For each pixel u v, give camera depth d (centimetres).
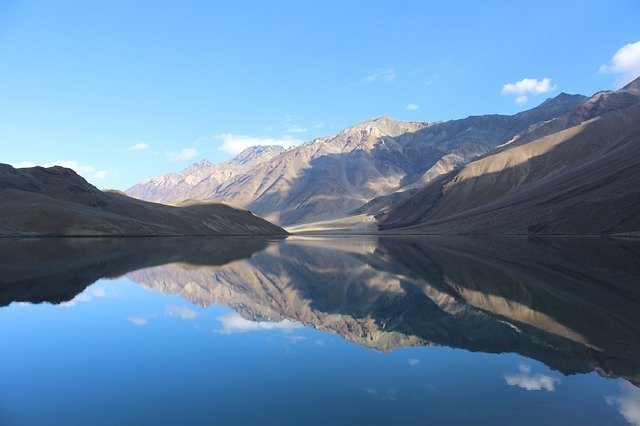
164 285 3578
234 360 1616
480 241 9038
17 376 1448
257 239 13288
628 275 3512
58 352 1717
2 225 8956
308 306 2833
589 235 8250
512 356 1642
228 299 3041
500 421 1110
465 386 1348
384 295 3219
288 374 1466
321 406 1204
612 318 2202
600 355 1636
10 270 4147
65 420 1125
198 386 1353
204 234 13575
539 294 2877
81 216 10100
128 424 1101
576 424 1095
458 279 3803
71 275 3947
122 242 8688
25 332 2031
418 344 1823
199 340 1908
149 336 1972
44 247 6744
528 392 1300
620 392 1289
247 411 1173
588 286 3083
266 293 3356
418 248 8025
